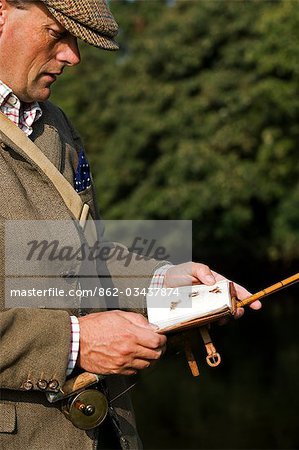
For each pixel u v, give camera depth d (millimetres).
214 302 1818
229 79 12828
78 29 1805
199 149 12703
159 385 8656
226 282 1916
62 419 1847
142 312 2105
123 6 15977
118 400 2023
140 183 13664
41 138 1966
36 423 1816
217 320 1899
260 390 8266
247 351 10836
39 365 1729
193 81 13195
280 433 6445
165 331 1786
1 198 1802
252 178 12688
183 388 8477
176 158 13008
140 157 13625
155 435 6516
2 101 1865
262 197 12836
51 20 1797
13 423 1780
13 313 1723
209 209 12703
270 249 14289
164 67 13469
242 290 2008
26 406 1808
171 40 13328
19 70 1828
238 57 12977
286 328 12492
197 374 1911
